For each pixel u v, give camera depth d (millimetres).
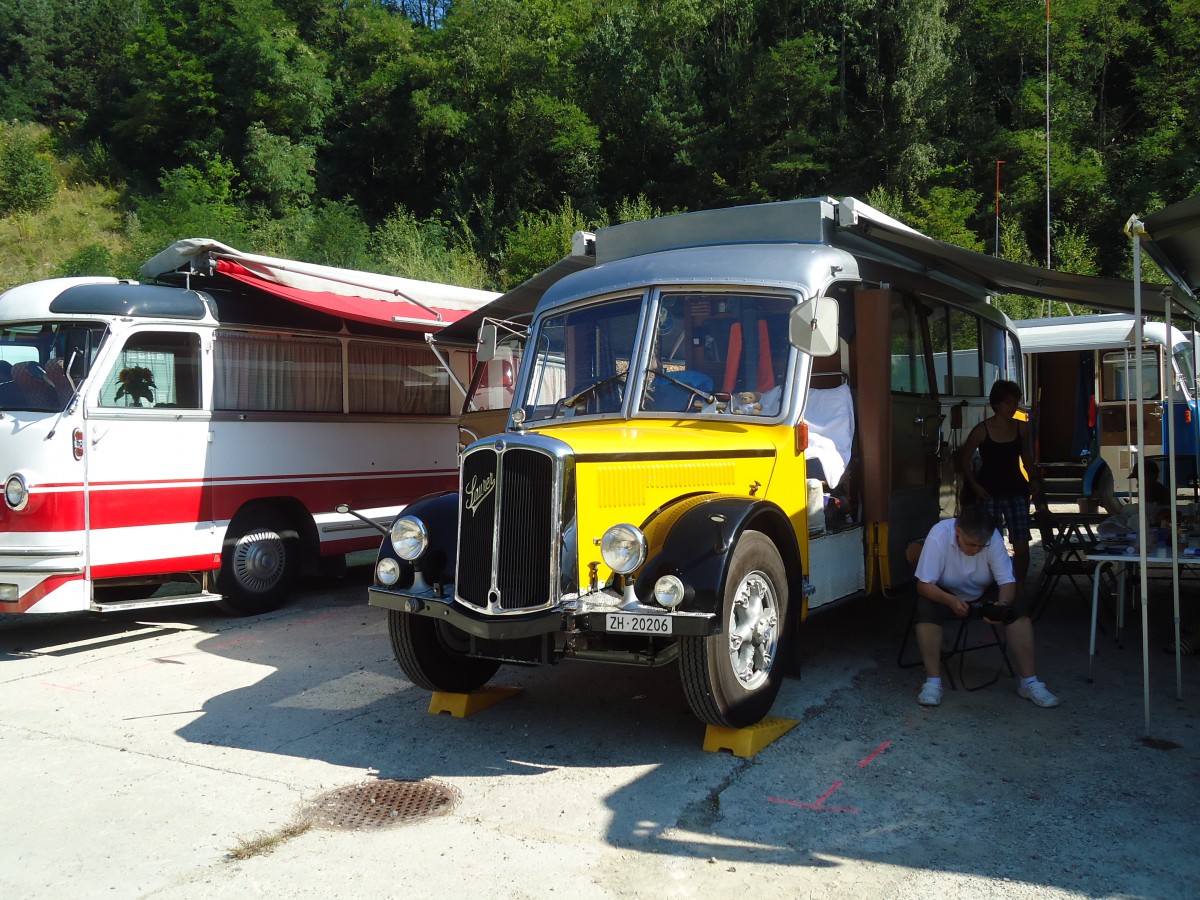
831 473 6047
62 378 7625
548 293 6559
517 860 3816
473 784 4625
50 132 52438
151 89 48875
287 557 9211
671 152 47094
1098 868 3594
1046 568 7461
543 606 4477
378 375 10273
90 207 43125
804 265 5848
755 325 5762
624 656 4723
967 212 36062
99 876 3795
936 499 7480
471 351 11141
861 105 43531
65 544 7344
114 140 50688
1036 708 5477
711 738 4945
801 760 4773
